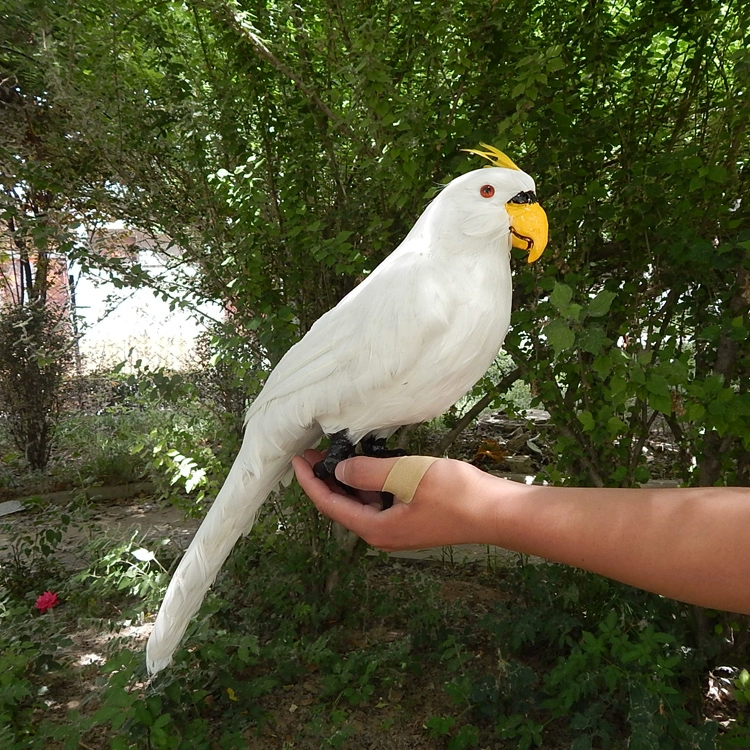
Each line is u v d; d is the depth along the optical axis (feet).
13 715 6.68
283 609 8.52
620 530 2.78
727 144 7.11
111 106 7.79
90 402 18.42
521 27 7.00
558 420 7.39
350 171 8.46
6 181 8.86
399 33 6.97
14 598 9.52
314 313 8.66
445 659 7.80
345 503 3.76
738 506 2.64
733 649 7.61
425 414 3.88
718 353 7.13
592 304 5.10
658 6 6.88
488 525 3.17
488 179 3.70
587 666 6.66
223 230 8.32
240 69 7.60
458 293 3.56
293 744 6.67
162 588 7.75
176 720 6.53
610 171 7.86
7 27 8.28
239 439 8.89
